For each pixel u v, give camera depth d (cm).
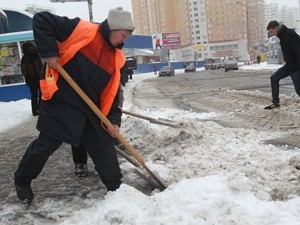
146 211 329
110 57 373
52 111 365
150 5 10962
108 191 389
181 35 11000
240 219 291
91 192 430
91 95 372
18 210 392
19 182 390
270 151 513
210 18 10356
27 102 1495
